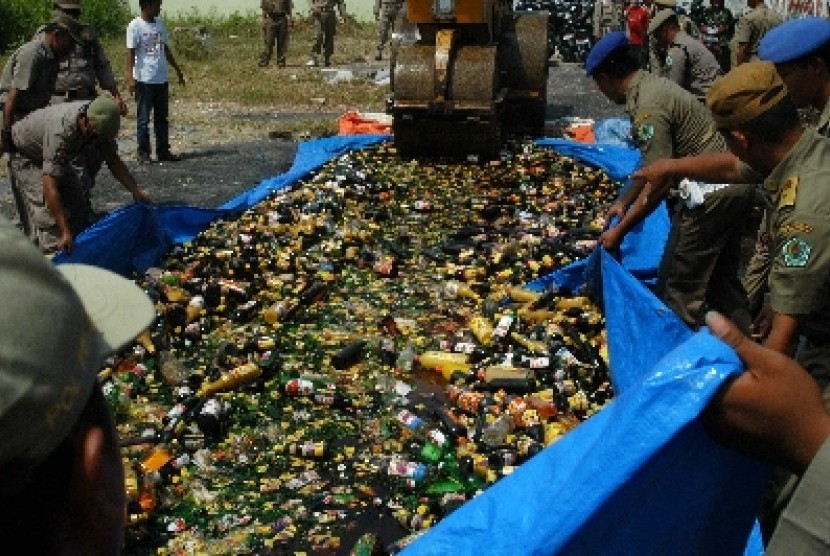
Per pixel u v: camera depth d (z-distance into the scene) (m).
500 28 10.84
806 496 1.56
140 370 5.25
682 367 1.76
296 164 9.66
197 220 7.52
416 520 3.99
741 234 5.41
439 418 4.80
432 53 9.88
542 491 2.20
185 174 9.91
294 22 22.97
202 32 19.44
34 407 0.80
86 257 6.42
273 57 18.91
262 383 5.23
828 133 4.23
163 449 4.48
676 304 5.47
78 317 0.85
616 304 5.33
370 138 10.66
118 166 6.75
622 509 1.86
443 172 9.63
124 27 20.97
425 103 9.62
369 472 4.45
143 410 4.96
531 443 4.45
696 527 1.93
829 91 4.19
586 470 1.88
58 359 0.82
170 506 4.18
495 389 5.11
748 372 1.71
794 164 3.10
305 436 4.74
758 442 1.72
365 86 15.66
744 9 15.87
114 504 0.93
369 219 8.05
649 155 5.32
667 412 1.77
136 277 6.65
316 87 15.50
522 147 10.38
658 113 5.26
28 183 6.50
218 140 11.58
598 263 5.89
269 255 6.98
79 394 0.85
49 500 0.88
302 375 5.32
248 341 5.61
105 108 6.09
